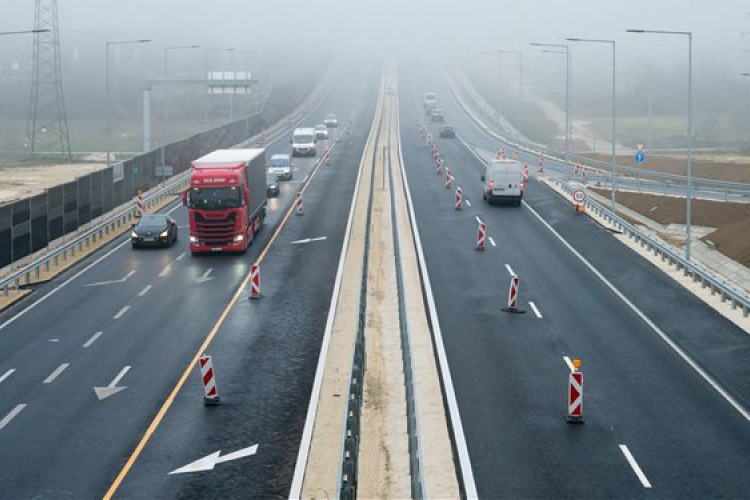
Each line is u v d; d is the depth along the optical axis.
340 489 22.92
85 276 55.66
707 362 38.72
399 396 34.00
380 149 131.75
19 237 58.25
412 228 71.50
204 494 25.31
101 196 76.12
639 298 50.31
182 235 70.31
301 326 43.47
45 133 173.50
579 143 172.50
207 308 47.06
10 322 45.00
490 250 63.31
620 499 25.17
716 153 142.00
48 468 27.11
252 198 65.56
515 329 43.53
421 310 47.03
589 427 30.84
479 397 33.88
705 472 27.06
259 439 29.39
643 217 92.62
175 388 34.56
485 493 25.53
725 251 74.19
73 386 34.88
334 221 74.69
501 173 82.94
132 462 27.56
